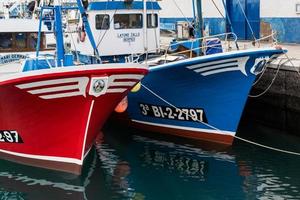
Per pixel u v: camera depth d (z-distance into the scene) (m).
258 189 8.24
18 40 10.54
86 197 7.92
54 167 8.55
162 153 10.05
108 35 11.37
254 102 12.57
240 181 8.58
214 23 18.38
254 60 9.50
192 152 10.08
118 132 11.55
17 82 7.65
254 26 17.02
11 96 7.94
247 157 9.76
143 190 8.25
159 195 8.07
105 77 7.75
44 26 10.58
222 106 10.13
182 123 10.75
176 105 10.56
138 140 10.93
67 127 8.15
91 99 7.88
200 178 8.74
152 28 11.80
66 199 7.84
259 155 9.86
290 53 12.96
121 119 11.91
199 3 10.63
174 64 9.77
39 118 8.11
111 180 8.61
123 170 9.09
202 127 10.53
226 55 9.38
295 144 10.54
